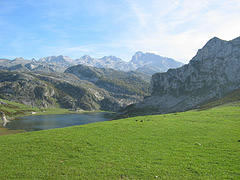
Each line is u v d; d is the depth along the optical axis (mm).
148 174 16734
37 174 17672
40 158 21281
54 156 21672
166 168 17719
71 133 31562
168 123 36531
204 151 21188
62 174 17547
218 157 19438
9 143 27688
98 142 25844
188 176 16141
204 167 17531
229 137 25562
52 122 180750
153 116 49688
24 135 33094
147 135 28500
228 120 36219
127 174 16969
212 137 26016
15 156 22156
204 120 37531
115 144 24875
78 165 19141
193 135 27469
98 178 16484
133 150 22484
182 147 22828
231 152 20422
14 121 188375
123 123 38688
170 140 25688
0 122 177500
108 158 20438
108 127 35031
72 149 23625
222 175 16000
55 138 28562
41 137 29781
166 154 20875
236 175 15914
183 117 43062
